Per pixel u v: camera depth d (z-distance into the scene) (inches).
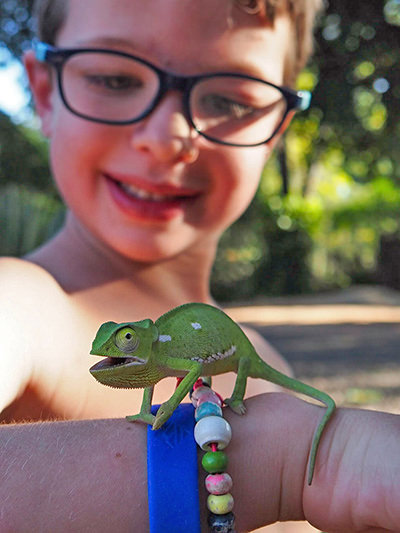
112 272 7.7
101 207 7.8
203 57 8.2
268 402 4.9
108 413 6.4
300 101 9.3
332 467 4.5
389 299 76.7
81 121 7.9
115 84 7.9
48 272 7.0
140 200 7.9
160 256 8.0
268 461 4.5
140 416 4.6
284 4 9.1
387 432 4.5
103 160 7.9
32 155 68.9
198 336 4.6
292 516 4.6
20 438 4.4
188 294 9.1
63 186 8.2
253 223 81.0
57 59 8.0
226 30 8.3
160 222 7.9
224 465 4.2
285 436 4.6
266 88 8.9
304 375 32.3
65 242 7.8
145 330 4.3
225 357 4.8
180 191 8.1
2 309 5.6
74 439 4.4
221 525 4.1
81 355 6.3
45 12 9.0
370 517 4.3
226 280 79.1
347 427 4.6
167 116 7.8
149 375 4.4
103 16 8.1
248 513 4.5
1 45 53.5
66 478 4.2
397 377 31.7
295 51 9.9
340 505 4.4
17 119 68.9
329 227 90.0
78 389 6.1
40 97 9.5
